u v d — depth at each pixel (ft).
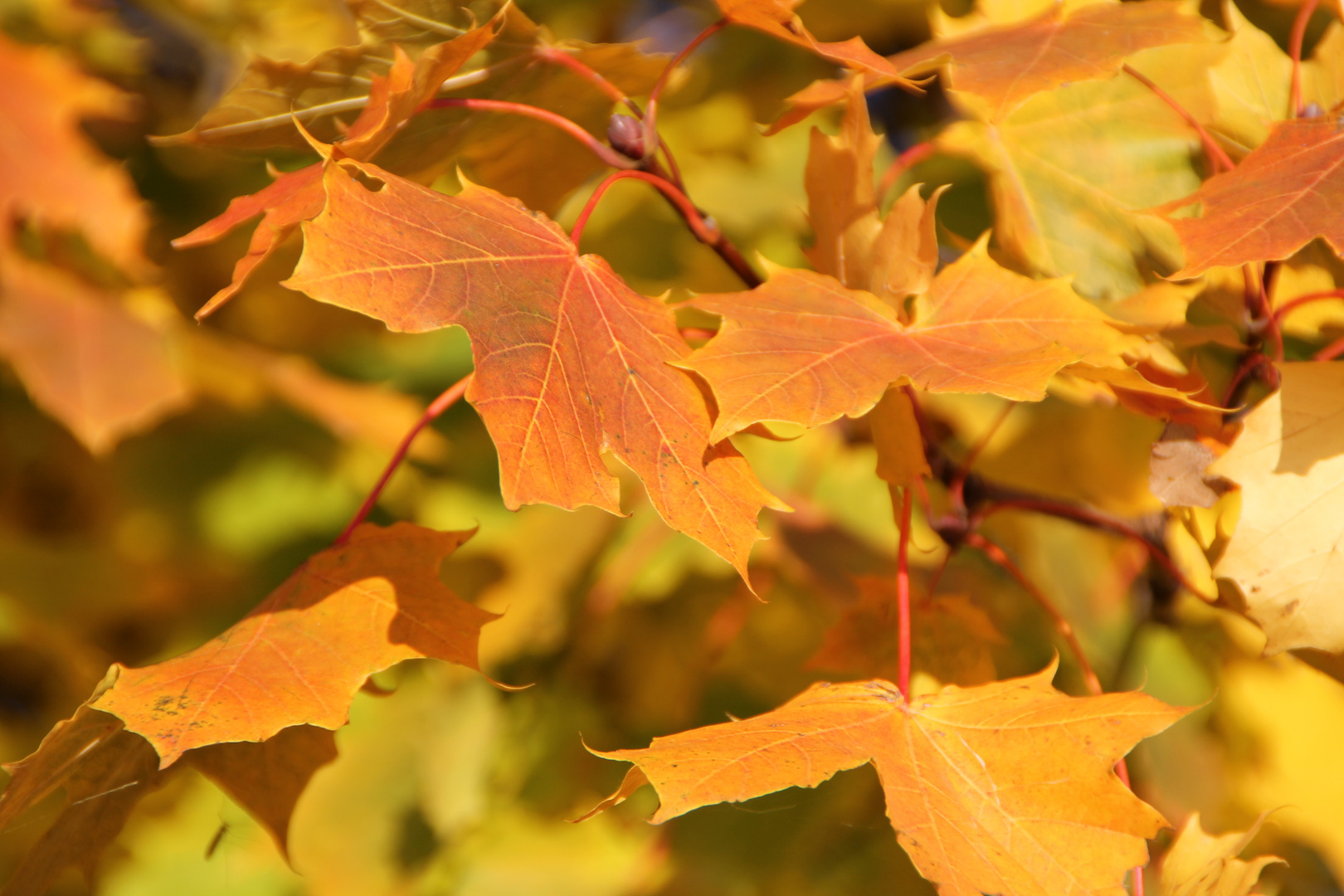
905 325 4.08
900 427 4.04
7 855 5.32
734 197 5.07
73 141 5.11
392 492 6.11
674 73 4.26
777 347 3.99
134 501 6.37
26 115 5.05
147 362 5.10
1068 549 4.80
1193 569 4.43
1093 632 4.75
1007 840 3.90
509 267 3.96
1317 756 4.77
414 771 5.45
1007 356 3.99
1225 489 4.10
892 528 5.09
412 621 4.04
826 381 3.96
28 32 5.42
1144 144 4.33
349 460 6.45
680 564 5.03
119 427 4.97
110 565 6.24
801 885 4.90
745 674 5.33
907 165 4.37
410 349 6.56
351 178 3.91
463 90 4.18
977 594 4.78
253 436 6.47
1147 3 4.17
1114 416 4.73
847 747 3.92
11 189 4.97
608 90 4.22
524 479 3.87
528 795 5.30
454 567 5.60
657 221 5.07
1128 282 4.31
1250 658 4.74
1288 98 4.30
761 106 5.36
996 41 4.18
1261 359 4.18
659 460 3.94
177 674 3.98
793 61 5.32
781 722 3.94
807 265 4.98
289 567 6.30
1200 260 3.95
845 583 4.88
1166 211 4.01
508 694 5.22
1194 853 4.00
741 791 3.85
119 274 5.30
